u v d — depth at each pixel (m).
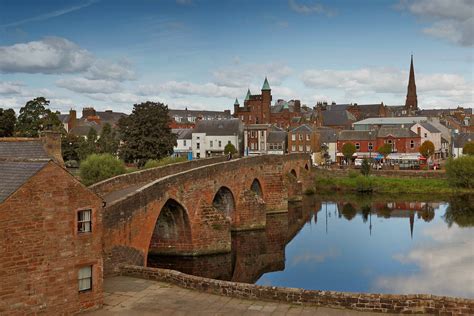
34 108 87.12
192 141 136.50
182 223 45.25
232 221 60.03
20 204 20.08
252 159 65.62
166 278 27.97
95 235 23.14
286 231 60.72
